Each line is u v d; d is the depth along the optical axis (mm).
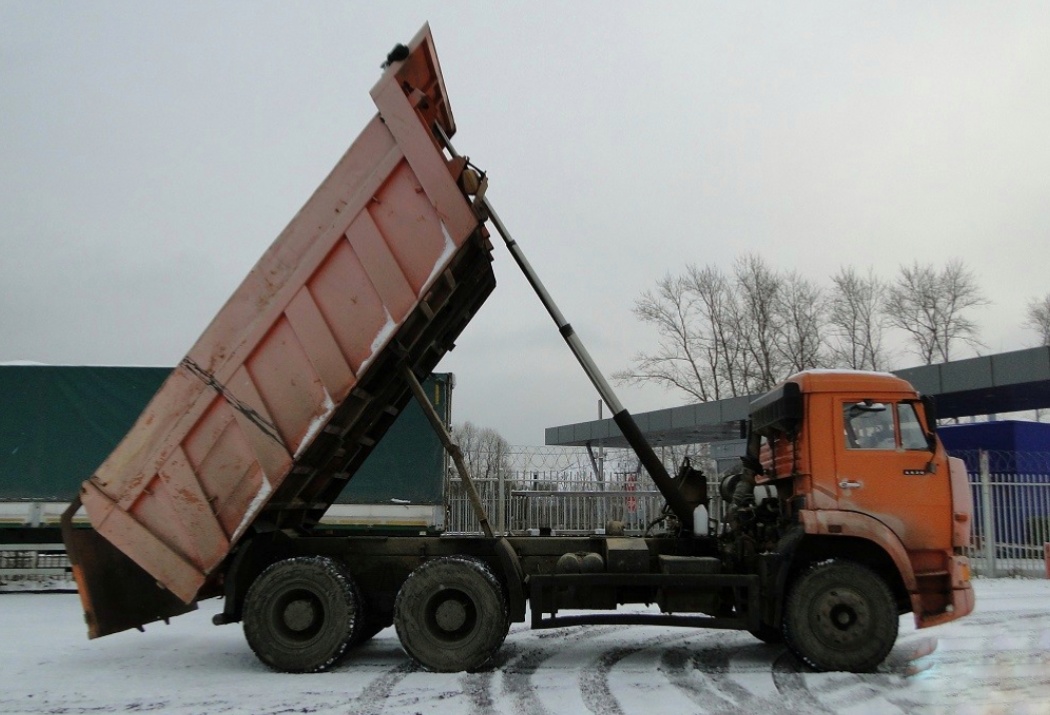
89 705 6191
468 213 6992
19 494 14000
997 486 16344
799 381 7789
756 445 8836
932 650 8281
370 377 7652
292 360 7062
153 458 7004
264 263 7125
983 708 6055
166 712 5973
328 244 7051
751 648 8523
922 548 7449
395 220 7059
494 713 5910
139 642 9047
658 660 7875
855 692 6547
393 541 7922
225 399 7035
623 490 15391
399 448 14359
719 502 10336
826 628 7258
